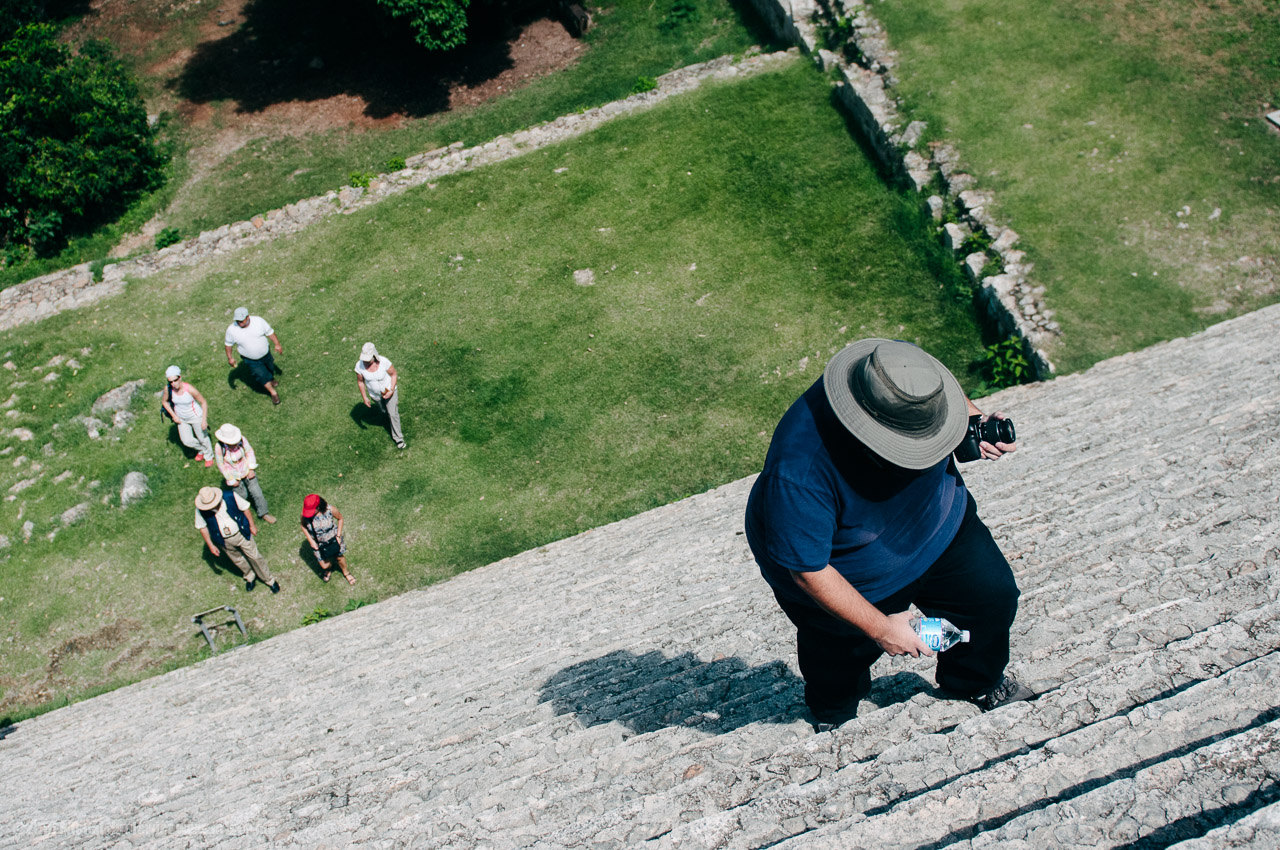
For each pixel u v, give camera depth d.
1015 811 2.56
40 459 14.57
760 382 13.99
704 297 15.23
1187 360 10.93
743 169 17.08
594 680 5.58
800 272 15.30
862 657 3.27
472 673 6.76
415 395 14.59
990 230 14.19
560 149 18.20
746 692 4.50
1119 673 3.08
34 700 11.92
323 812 4.56
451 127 20.72
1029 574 4.94
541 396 14.33
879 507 2.79
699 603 6.57
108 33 24.36
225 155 20.94
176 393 13.35
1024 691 3.39
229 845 4.46
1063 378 12.19
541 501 13.08
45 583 13.16
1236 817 2.21
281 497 13.65
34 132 19.28
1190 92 15.24
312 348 15.51
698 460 13.19
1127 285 13.09
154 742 7.79
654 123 18.28
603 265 16.03
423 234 17.09
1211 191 13.95
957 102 15.99
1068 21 16.77
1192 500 5.43
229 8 24.69
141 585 12.99
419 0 19.03
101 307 16.70
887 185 16.14
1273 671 2.70
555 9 23.02
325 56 22.94
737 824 2.87
